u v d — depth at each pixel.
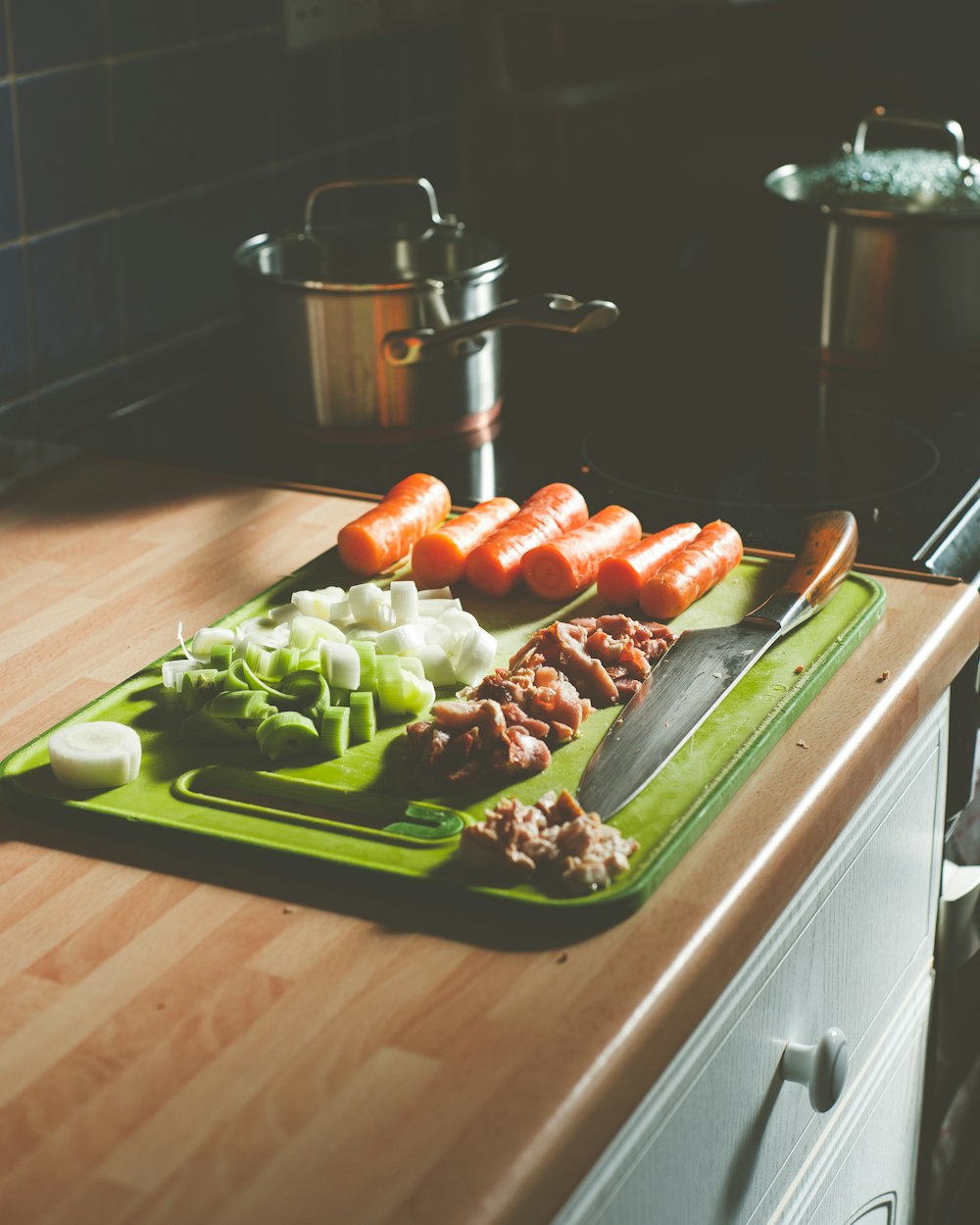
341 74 1.97
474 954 0.77
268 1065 0.70
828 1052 0.93
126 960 0.77
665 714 0.97
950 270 1.66
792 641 1.08
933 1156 1.37
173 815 0.87
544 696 0.97
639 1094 0.72
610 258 2.23
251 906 0.81
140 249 1.70
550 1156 0.66
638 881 0.80
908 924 1.19
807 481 1.43
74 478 1.44
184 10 1.69
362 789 0.91
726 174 2.36
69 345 1.62
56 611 1.16
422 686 1.00
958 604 1.16
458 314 1.50
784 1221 1.01
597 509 1.37
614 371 1.78
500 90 2.22
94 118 1.59
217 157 1.79
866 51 2.25
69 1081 0.69
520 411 1.65
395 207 2.12
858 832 1.02
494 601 1.18
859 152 1.81
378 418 1.51
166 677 1.02
